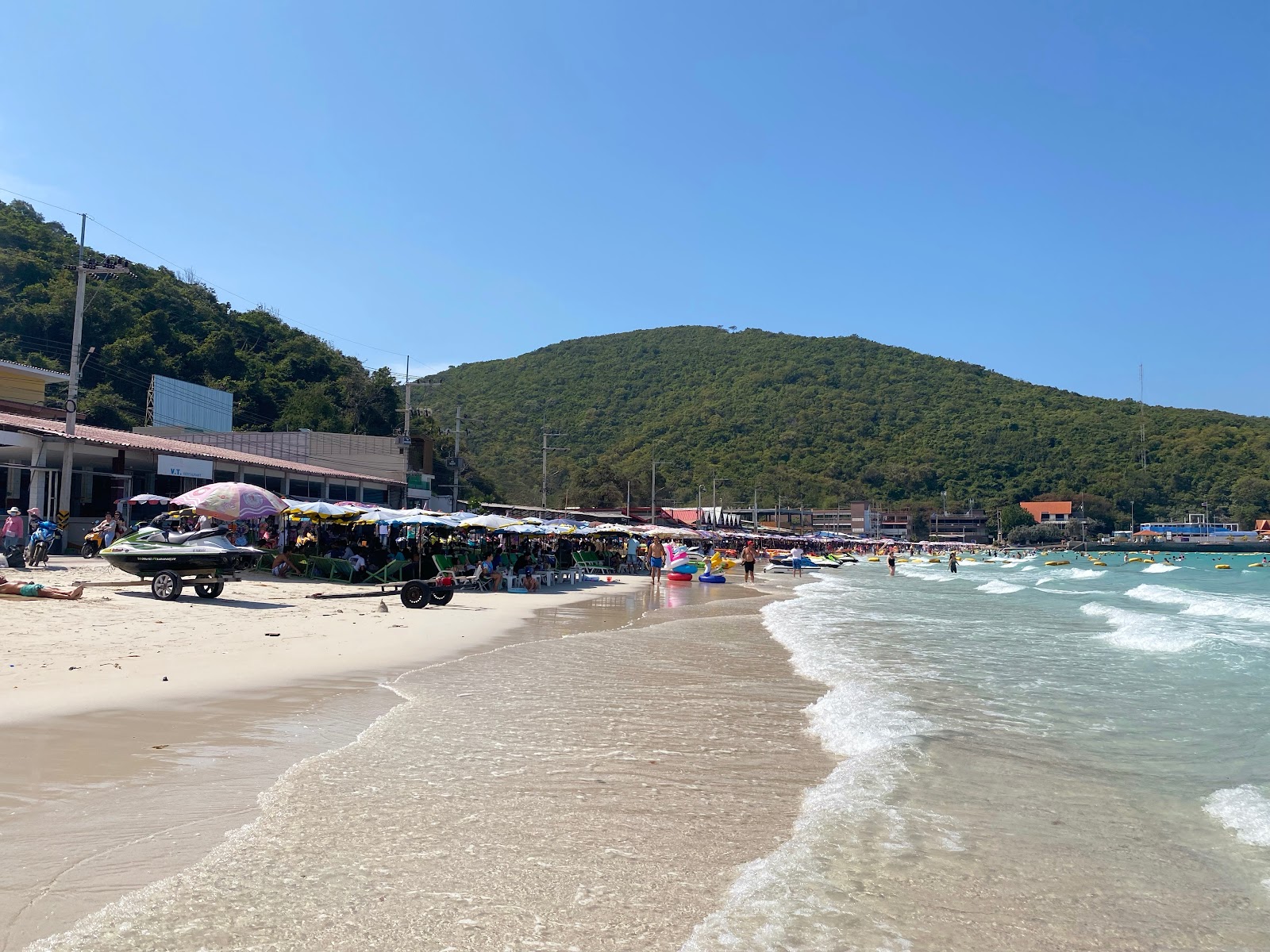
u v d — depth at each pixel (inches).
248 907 157.3
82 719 293.3
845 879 184.7
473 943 146.9
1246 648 631.8
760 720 343.9
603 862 188.4
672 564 1478.8
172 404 1995.6
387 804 221.6
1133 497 5895.7
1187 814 238.2
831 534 5319.9
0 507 1124.5
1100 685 461.4
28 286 2108.8
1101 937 162.4
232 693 353.1
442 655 496.1
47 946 139.6
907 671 493.7
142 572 668.1
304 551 1047.6
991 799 247.4
